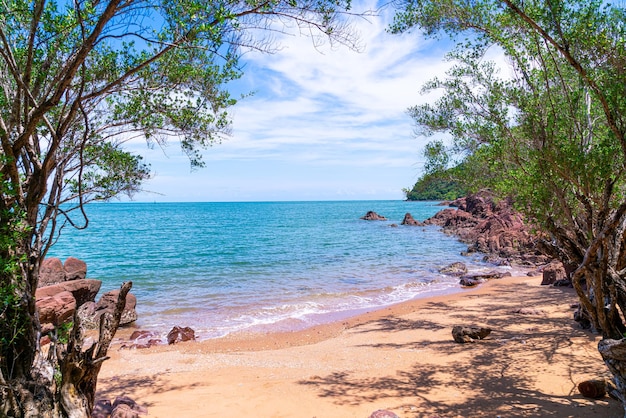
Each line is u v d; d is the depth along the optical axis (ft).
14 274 19.11
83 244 164.66
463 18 32.63
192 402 27.76
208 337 50.55
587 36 23.12
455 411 24.57
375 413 23.36
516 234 126.11
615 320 28.17
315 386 30.60
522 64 33.53
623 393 21.01
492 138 39.50
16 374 19.10
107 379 34.14
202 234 212.64
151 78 24.72
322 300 71.15
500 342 39.60
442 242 167.12
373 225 277.03
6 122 22.12
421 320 53.36
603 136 30.35
